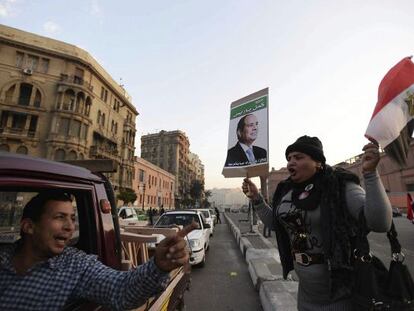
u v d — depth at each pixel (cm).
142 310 211
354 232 161
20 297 130
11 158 131
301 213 182
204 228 909
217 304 495
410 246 1083
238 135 334
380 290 145
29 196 173
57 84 3425
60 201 143
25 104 3281
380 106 155
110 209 205
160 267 108
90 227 186
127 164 4772
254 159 312
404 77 158
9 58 3216
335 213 165
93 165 218
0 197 172
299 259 181
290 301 390
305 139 194
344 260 161
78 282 136
